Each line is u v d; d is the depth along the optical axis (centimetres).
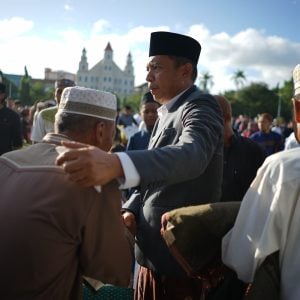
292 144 598
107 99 171
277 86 7706
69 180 150
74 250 154
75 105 167
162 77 229
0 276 147
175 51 226
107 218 155
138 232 226
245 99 7188
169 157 154
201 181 208
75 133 167
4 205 153
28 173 157
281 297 145
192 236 162
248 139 345
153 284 219
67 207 147
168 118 223
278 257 147
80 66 13688
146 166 147
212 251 167
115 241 158
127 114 969
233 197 332
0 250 148
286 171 141
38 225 146
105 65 13775
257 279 144
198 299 209
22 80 6812
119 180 147
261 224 143
